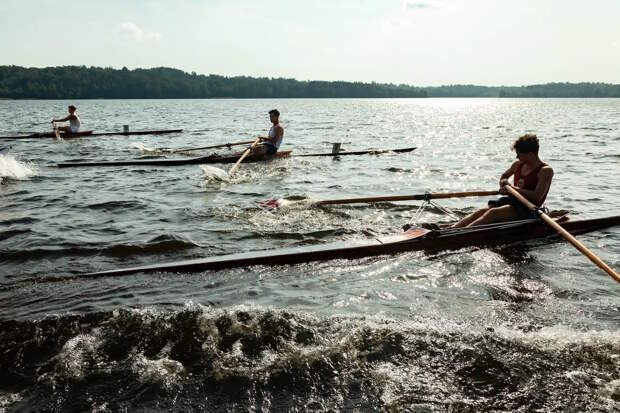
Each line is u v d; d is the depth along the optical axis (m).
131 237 7.18
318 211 8.72
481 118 51.25
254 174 13.00
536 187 6.90
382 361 3.90
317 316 4.62
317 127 35.25
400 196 7.98
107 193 10.42
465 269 5.93
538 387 3.57
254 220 8.13
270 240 7.08
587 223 7.47
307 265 6.09
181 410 3.38
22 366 3.89
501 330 4.36
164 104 114.38
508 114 62.41
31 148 19.05
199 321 4.51
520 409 3.35
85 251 6.56
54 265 6.06
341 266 6.06
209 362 3.92
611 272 5.04
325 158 16.30
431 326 4.44
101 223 7.97
